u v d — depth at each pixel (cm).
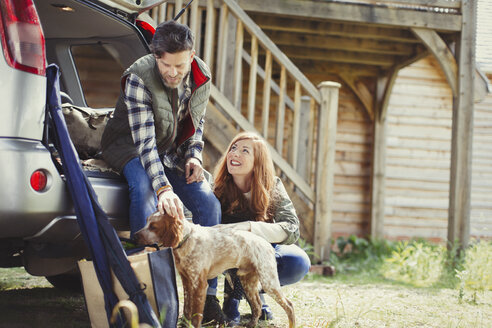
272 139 812
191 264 223
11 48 202
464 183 595
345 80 831
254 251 237
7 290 343
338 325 282
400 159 884
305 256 290
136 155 251
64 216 215
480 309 360
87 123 295
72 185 207
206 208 268
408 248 554
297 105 555
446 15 609
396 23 601
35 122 209
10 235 200
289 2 586
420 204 884
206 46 539
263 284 238
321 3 591
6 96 199
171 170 278
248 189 284
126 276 196
